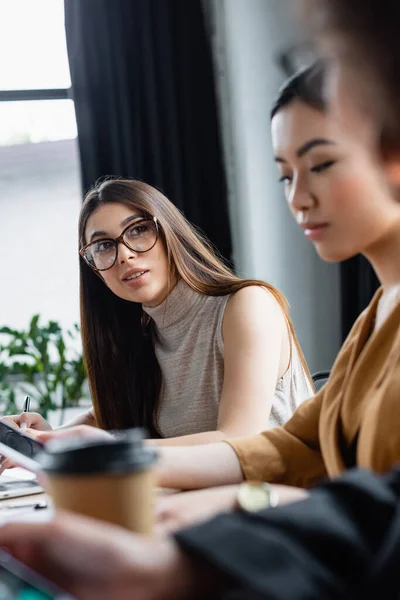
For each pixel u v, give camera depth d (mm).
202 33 3947
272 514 602
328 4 591
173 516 860
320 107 833
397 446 874
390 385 897
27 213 4223
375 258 953
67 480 634
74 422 2258
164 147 3891
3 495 1361
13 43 4027
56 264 4242
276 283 4094
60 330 3971
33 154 4199
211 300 1972
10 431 1118
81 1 3828
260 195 4074
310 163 858
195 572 573
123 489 637
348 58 595
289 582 532
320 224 871
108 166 3850
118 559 560
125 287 1987
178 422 2004
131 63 3871
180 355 1998
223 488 978
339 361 1102
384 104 596
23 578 516
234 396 1749
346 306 4020
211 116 3961
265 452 1184
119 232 1984
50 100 4125
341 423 1025
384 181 655
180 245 2021
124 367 2084
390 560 566
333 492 637
